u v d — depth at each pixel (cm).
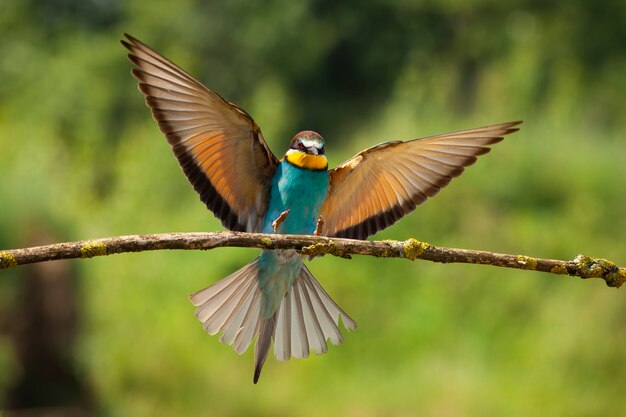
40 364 1372
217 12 3191
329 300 634
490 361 1579
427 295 1689
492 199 1936
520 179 1950
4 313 1367
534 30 3100
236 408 1470
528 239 1842
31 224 1452
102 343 1465
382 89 3228
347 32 3206
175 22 3178
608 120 2858
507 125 607
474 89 3047
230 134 601
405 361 1603
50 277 1393
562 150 2038
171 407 1468
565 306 1565
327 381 1543
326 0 3231
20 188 1464
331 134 3130
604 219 1889
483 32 3175
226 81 3180
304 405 1488
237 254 1712
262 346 628
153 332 1545
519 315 1634
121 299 1560
